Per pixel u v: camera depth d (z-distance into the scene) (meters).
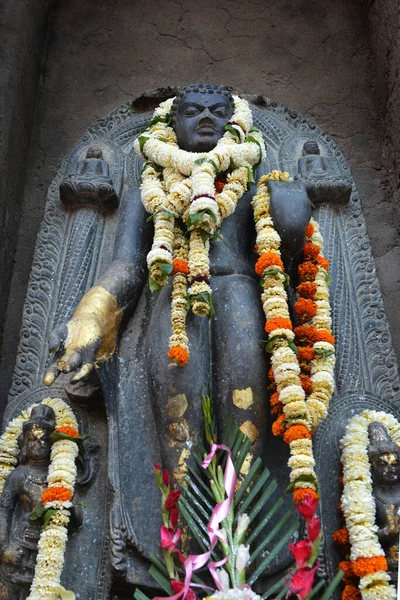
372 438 2.61
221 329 2.69
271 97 3.88
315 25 4.11
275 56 4.01
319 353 2.66
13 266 3.34
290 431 2.40
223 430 2.55
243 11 4.12
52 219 3.31
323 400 2.58
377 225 3.52
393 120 3.62
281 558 2.43
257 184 3.15
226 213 2.80
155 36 4.05
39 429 2.60
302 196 2.87
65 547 2.46
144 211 3.03
